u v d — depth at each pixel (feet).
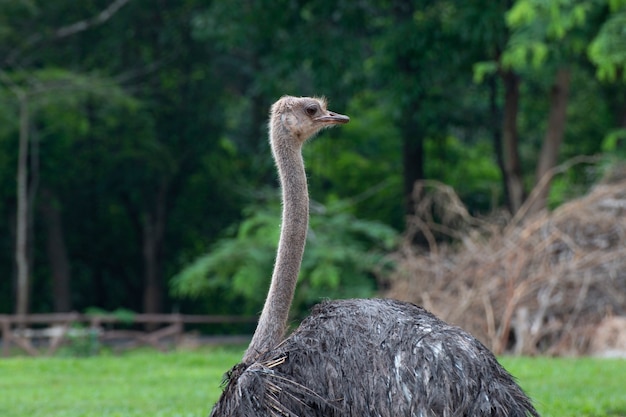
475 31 95.76
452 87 111.24
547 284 74.59
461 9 98.78
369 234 96.68
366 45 118.73
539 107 121.49
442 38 102.37
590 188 91.91
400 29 102.37
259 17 106.01
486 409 20.31
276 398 21.99
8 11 114.93
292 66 106.22
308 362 22.07
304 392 21.74
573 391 51.42
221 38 109.29
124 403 51.85
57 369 70.54
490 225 80.53
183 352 85.87
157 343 89.97
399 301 23.67
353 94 110.22
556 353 73.72
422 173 114.21
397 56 103.96
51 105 109.50
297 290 93.50
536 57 79.00
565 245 77.25
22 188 107.14
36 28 120.47
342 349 21.79
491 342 73.92
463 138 131.54
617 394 50.44
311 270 93.97
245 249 95.66
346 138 122.21
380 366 21.06
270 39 109.81
